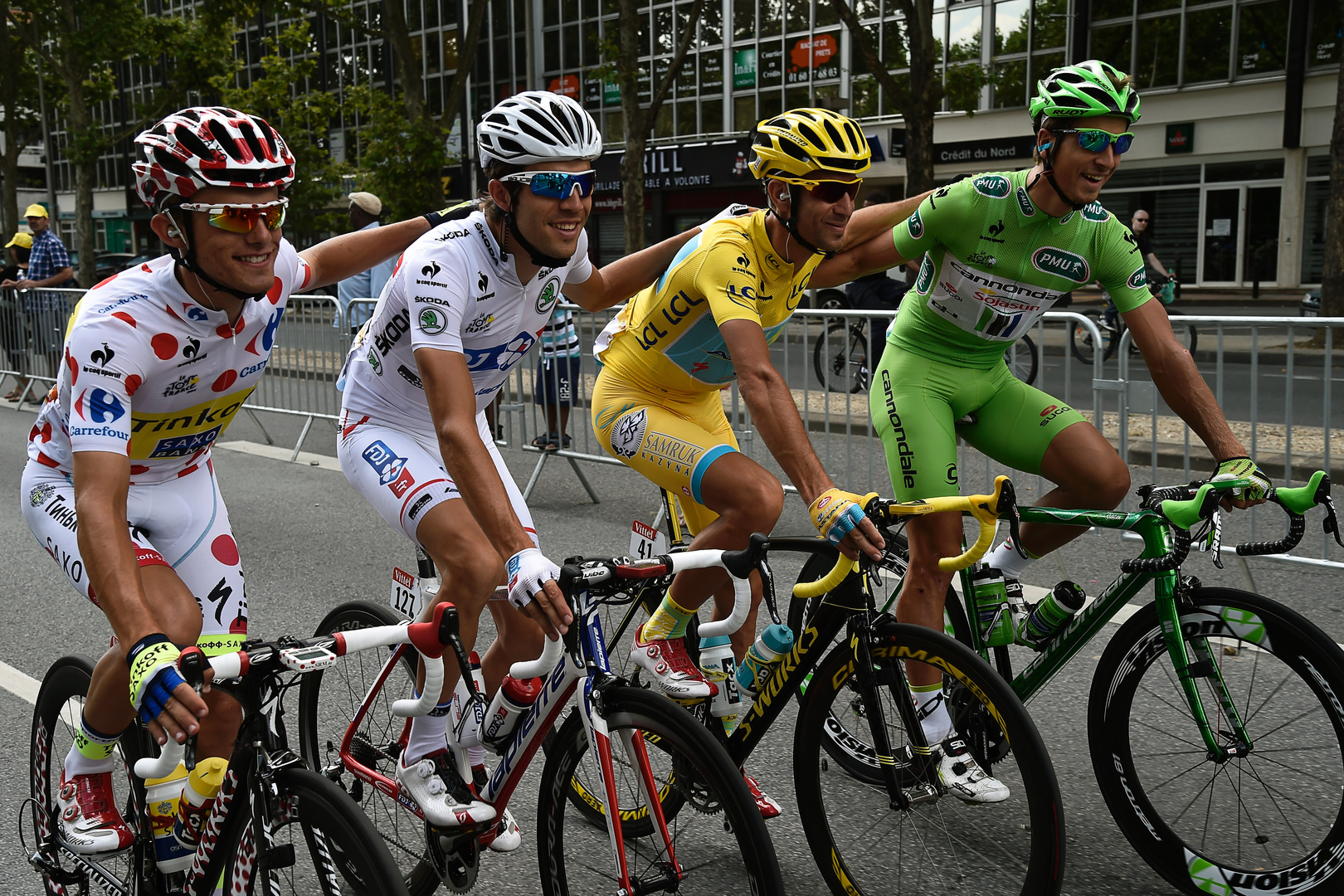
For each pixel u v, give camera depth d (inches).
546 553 210.4
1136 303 110.1
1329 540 183.5
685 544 128.0
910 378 117.0
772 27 997.2
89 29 922.7
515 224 92.2
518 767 86.3
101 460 77.0
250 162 75.3
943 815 104.0
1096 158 103.0
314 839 71.4
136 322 81.0
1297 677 93.6
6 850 108.0
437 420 87.4
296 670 64.9
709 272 101.2
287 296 92.4
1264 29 791.7
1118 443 183.2
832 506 82.0
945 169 936.3
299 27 798.5
